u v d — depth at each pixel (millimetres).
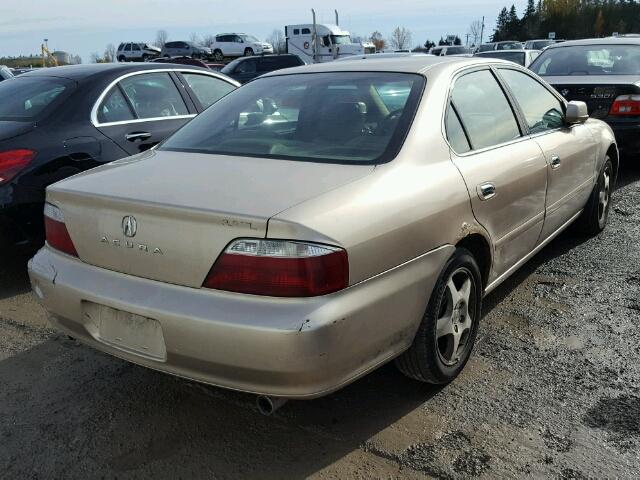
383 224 2355
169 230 2301
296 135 2961
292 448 2576
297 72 3555
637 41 7852
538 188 3672
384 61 3496
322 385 2205
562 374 3092
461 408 2818
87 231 2564
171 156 2990
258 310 2135
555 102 4387
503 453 2496
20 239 4258
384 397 2924
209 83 5977
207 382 2305
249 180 2496
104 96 4844
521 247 3627
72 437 2680
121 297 2402
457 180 2834
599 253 4848
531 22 79438
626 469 2389
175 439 2658
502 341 3453
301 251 2117
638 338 3455
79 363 3346
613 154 5293
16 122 4441
